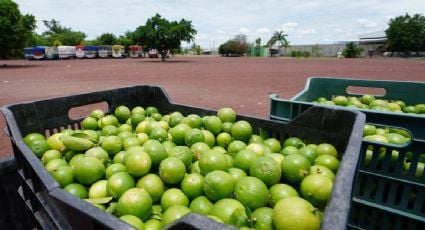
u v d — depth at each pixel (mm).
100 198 2121
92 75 21875
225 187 2090
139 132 3311
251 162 2447
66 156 2672
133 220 1836
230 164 2574
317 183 1986
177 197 2176
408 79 18156
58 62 48312
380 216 2447
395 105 3816
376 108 3619
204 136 2971
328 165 2316
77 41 112375
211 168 2344
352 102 4062
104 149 2750
